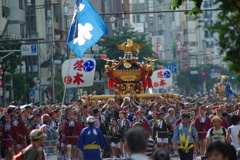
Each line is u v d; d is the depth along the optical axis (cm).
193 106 5003
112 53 13175
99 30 3906
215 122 2973
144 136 1378
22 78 9269
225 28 1509
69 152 3856
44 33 13100
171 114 4088
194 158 4047
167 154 1473
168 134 4066
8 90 9600
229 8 1516
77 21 3794
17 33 11662
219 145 1605
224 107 4600
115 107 4462
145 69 5384
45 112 4225
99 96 5106
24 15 12081
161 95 5166
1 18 10544
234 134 2730
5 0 11325
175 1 1927
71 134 3862
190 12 1845
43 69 12988
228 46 1522
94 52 13462
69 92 11212
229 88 8256
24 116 4262
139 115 3991
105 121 4253
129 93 5366
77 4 3791
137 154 1369
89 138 2998
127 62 5366
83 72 4112
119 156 4325
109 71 5372
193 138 3206
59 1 15012
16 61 8788
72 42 3762
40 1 12988
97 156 3009
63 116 4109
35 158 2189
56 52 13275
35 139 2206
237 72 1538
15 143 3878
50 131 3266
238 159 2027
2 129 3869
